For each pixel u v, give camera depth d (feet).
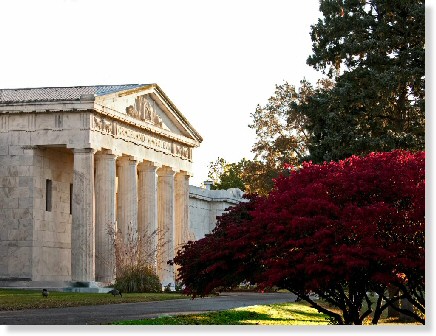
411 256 85.46
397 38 175.63
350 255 84.33
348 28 182.39
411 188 86.79
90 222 208.44
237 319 111.45
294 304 157.89
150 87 246.47
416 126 175.63
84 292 196.03
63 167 226.99
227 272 98.73
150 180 253.85
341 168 95.86
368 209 85.51
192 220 344.28
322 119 184.14
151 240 233.14
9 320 99.91
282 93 321.73
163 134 259.19
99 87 241.76
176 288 240.53
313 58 187.32
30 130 211.61
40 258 212.23
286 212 89.86
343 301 93.20
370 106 174.60
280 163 319.27
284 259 88.22
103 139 217.15
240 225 100.32
